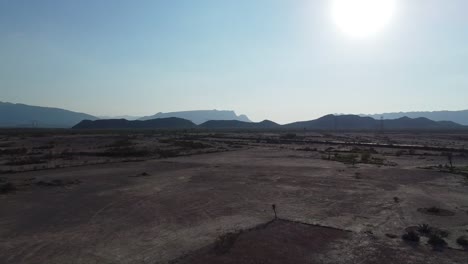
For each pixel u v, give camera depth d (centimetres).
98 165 3591
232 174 2966
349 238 1349
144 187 2370
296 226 1493
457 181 2652
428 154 4919
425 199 2022
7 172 3072
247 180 2655
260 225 1498
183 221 1570
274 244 1270
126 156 4447
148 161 3969
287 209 1777
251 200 1977
